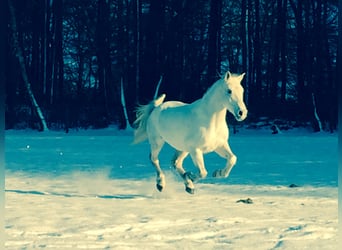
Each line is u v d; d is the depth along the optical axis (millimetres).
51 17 50062
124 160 20500
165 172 16781
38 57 49500
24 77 41312
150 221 8617
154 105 13305
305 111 42719
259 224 8547
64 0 50812
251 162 19672
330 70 45406
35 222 8406
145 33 47875
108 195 12133
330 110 41844
